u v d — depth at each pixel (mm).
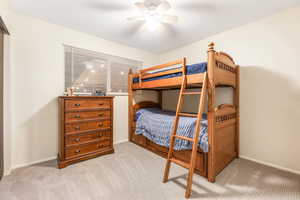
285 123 2100
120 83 3453
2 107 1951
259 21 2326
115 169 2113
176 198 1513
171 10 2059
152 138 2605
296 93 2008
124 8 2045
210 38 2973
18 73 2139
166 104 4035
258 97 2352
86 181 1811
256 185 1727
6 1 1860
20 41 2152
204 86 1743
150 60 4023
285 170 2084
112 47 3234
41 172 2012
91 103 2465
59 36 2520
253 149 2414
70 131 2246
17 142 2137
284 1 1880
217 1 1863
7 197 1516
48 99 2408
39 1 1880
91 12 2145
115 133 3316
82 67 2848
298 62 1986
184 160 2176
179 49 3635
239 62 2561
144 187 1696
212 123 1789
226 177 1897
